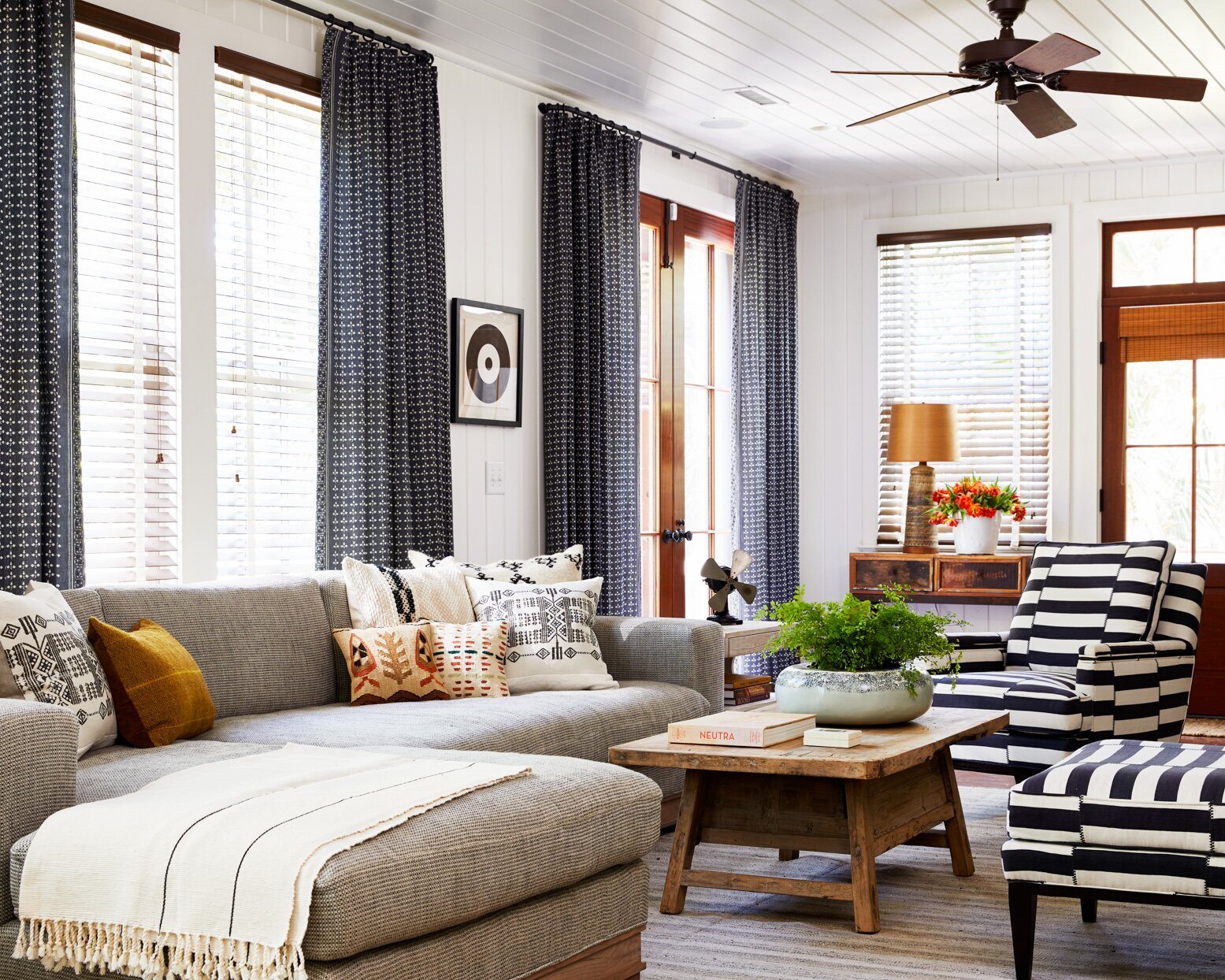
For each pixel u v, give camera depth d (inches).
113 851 83.1
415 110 186.1
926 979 109.1
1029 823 107.8
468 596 166.2
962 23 185.0
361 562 162.9
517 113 211.9
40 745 90.5
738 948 118.3
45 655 112.1
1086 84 163.6
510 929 90.7
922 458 258.5
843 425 287.9
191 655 135.9
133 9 154.1
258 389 172.9
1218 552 265.1
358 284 176.9
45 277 139.3
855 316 287.6
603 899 100.4
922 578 261.6
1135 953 116.3
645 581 247.0
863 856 122.8
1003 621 274.4
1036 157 261.4
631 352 227.0
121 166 154.2
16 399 136.4
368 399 178.5
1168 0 175.6
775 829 129.0
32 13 138.6
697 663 170.7
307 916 77.0
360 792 90.9
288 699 145.6
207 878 79.7
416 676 149.9
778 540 277.0
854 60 201.6
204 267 162.6
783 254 279.9
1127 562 194.1
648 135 241.9
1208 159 262.2
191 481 160.6
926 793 139.7
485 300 205.3
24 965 86.1
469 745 124.6
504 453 209.5
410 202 185.5
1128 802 104.7
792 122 236.4
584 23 185.3
